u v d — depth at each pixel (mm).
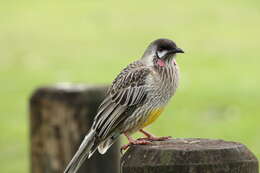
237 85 19297
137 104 7367
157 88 7445
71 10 31750
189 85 19359
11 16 30734
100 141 7023
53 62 23203
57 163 7801
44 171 7875
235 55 23484
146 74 7418
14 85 20062
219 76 20500
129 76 7402
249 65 21922
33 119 7910
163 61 7547
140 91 7371
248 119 16266
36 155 7918
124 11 31203
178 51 7488
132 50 25016
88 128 7703
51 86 7918
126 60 23516
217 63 22328
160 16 30078
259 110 16906
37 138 7891
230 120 16250
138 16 30266
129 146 5699
